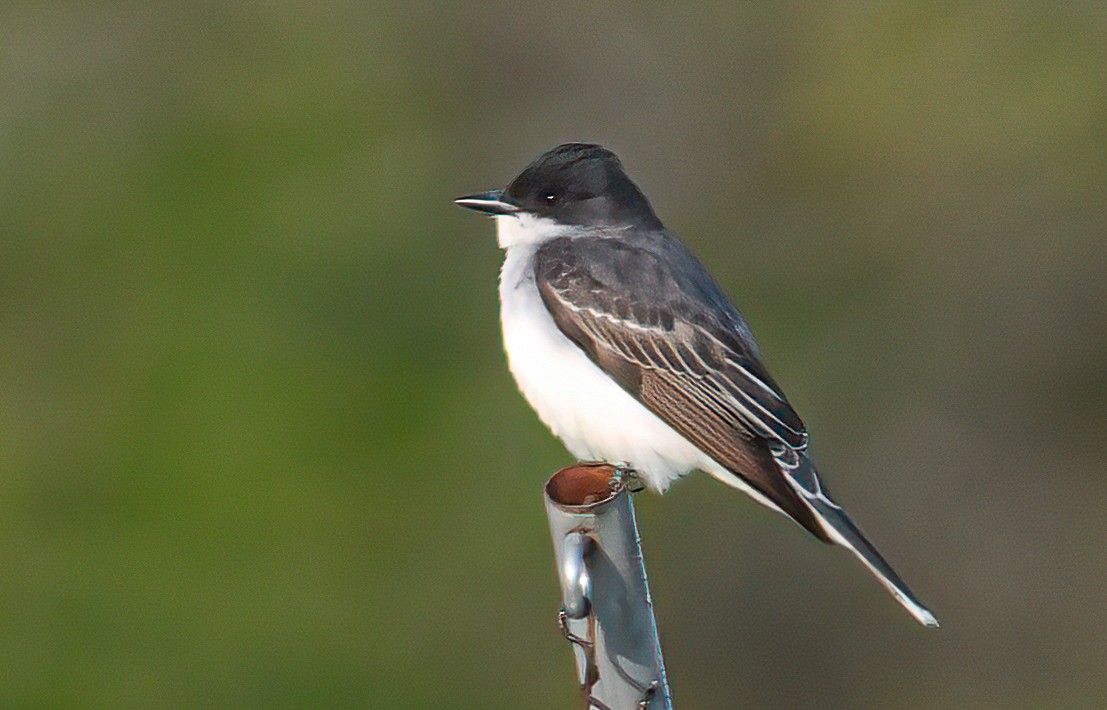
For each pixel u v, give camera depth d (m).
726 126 17.91
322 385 12.95
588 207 8.84
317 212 14.62
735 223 17.36
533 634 12.27
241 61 16.27
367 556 12.30
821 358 16.30
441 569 12.34
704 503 14.92
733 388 8.33
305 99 15.95
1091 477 16.06
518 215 8.89
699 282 8.62
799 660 14.80
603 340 8.34
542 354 8.42
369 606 12.16
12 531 12.02
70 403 12.78
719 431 8.25
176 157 14.99
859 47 17.75
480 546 12.45
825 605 14.92
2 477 12.17
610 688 6.68
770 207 17.39
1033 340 16.45
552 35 18.17
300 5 16.78
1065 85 17.08
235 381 12.96
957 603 15.65
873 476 15.89
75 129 15.31
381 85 16.50
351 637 12.05
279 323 13.39
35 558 11.97
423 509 12.48
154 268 13.85
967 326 16.47
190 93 15.74
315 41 16.59
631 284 8.41
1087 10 17.19
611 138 17.91
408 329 13.56
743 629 14.83
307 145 15.38
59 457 12.38
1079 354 16.36
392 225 14.63
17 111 15.49
